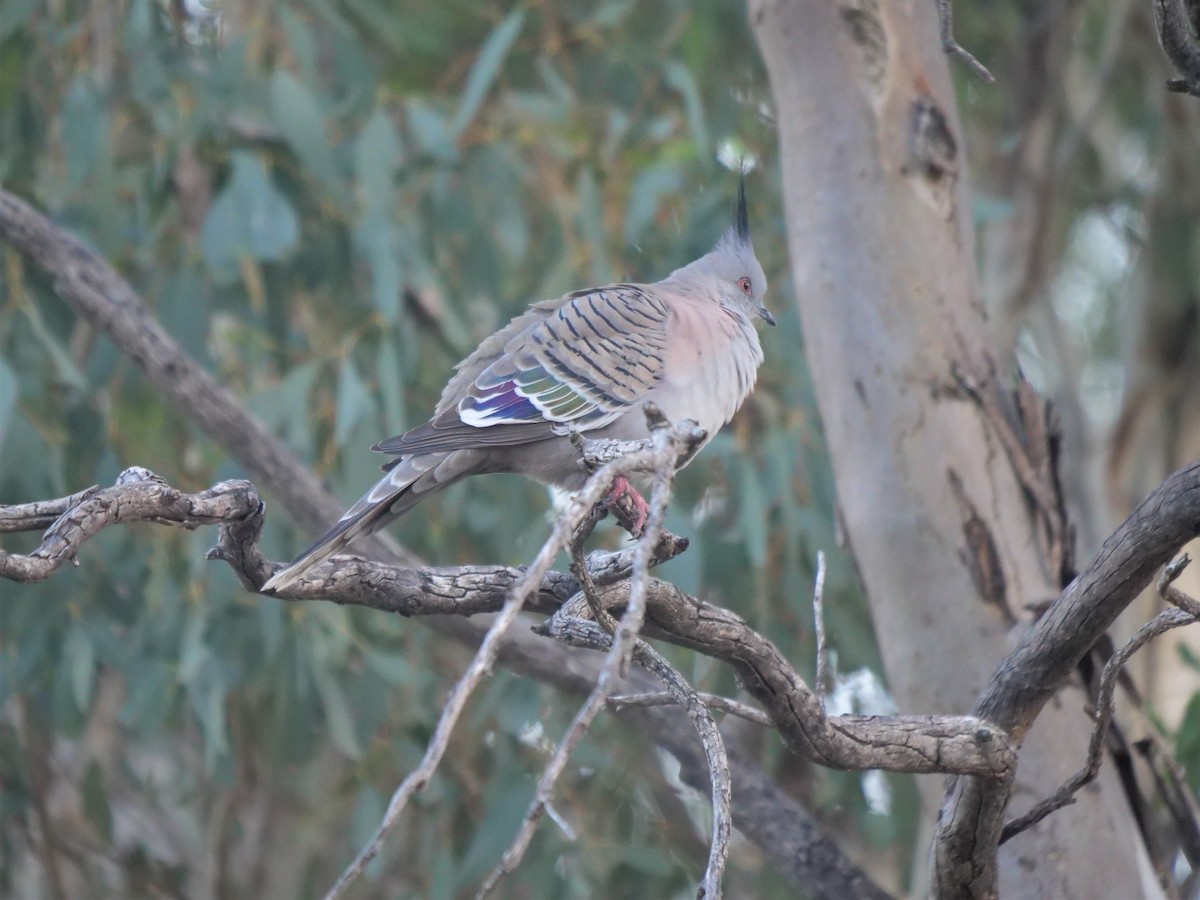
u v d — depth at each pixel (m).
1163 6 5.14
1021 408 7.83
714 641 5.08
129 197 11.10
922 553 7.64
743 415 10.73
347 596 5.79
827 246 8.05
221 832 11.82
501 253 11.52
